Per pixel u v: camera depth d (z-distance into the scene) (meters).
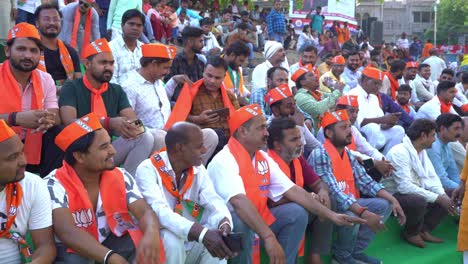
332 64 7.60
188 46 5.69
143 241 2.89
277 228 3.78
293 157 4.20
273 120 4.21
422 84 9.41
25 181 2.75
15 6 6.38
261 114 3.82
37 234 2.76
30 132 3.69
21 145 2.64
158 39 10.91
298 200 3.83
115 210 3.02
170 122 4.54
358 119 6.32
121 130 3.68
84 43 6.46
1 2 6.09
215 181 3.70
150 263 2.87
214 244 3.00
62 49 5.04
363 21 25.94
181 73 5.68
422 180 5.18
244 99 5.78
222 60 4.81
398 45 23.61
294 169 4.21
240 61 6.10
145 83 4.59
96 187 3.04
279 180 3.89
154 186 3.23
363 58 12.43
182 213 3.36
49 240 2.78
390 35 53.31
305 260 4.27
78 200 2.92
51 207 2.81
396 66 7.79
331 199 4.29
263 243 3.66
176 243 3.10
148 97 4.57
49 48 4.99
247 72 11.12
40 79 3.84
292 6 19.83
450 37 49.69
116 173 3.09
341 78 7.74
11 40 3.65
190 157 3.27
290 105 4.96
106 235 3.04
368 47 18.47
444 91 7.23
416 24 52.53
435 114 7.20
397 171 5.11
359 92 6.46
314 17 18.50
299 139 4.18
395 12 53.16
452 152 6.18
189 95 4.70
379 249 4.97
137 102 4.55
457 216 5.87
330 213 3.78
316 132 5.82
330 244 4.21
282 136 4.14
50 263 2.75
